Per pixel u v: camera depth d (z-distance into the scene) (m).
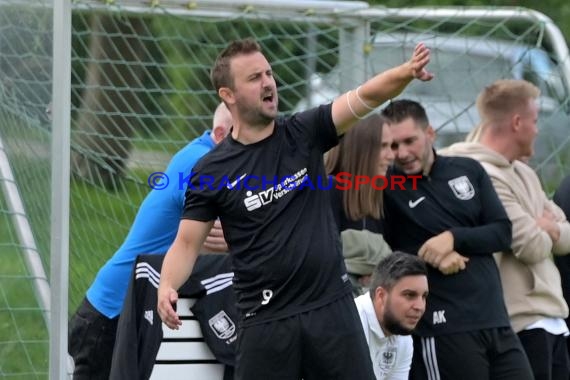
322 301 17.72
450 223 22.11
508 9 30.22
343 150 21.86
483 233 21.92
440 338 21.84
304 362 17.84
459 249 21.83
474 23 30.77
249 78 17.73
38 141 21.03
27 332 22.70
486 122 23.95
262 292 17.83
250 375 17.91
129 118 28.86
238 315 18.59
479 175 22.55
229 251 18.67
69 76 20.14
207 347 20.00
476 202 22.30
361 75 31.00
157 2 28.09
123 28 30.44
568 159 29.83
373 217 22.03
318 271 17.70
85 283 25.44
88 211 26.44
